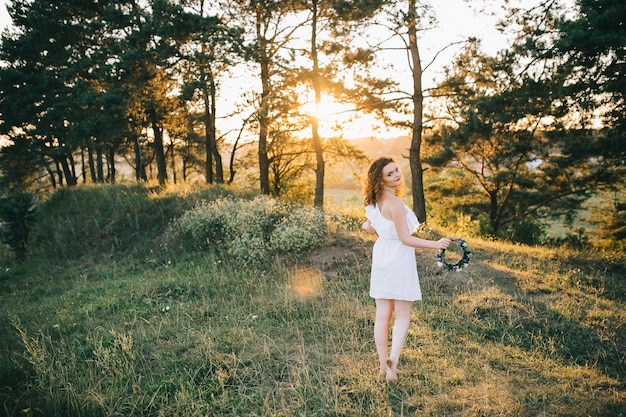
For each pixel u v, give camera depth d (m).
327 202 29.98
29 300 7.08
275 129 15.96
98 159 26.47
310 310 4.90
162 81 15.91
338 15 12.66
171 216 11.38
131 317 5.18
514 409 2.90
